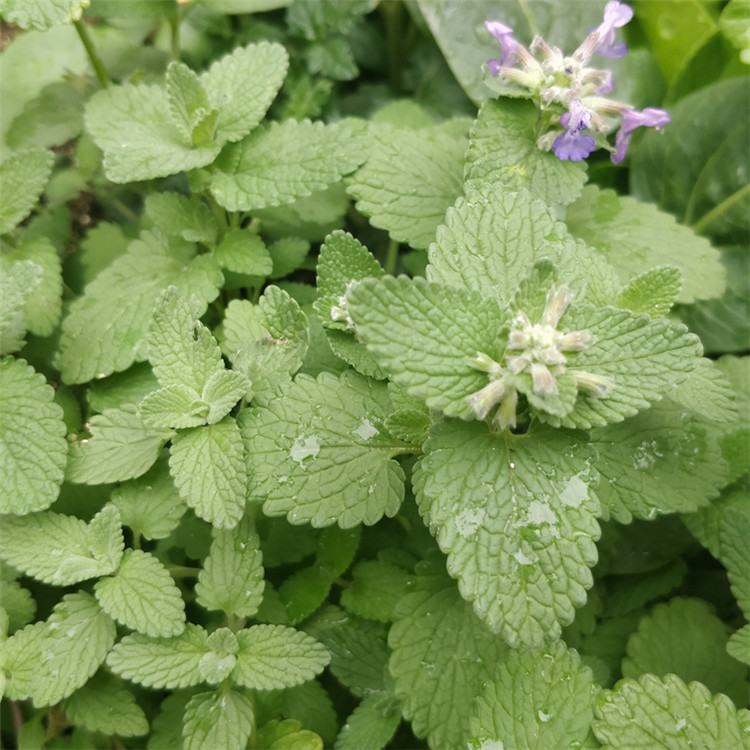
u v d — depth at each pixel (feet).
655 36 0.64
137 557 0.38
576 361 0.31
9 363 0.41
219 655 0.36
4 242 0.49
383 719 0.40
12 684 0.37
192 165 0.44
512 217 0.36
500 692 0.36
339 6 0.63
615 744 0.34
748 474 0.45
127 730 0.39
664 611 0.45
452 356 0.30
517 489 0.31
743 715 0.36
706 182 0.60
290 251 0.53
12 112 0.60
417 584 0.40
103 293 0.47
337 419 0.38
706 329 0.58
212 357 0.39
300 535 0.45
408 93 0.70
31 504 0.38
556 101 0.41
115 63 0.62
